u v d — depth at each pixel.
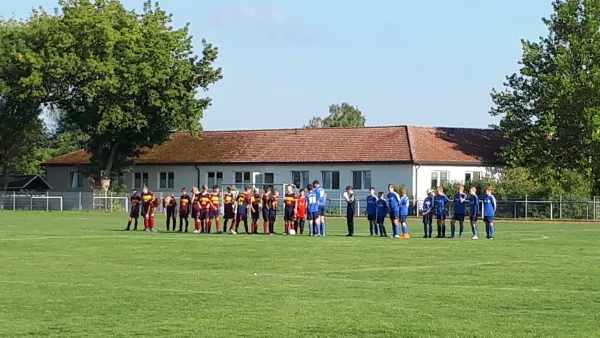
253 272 24.58
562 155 75.06
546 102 75.81
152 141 84.62
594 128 71.19
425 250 32.38
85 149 88.31
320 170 82.50
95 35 80.25
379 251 31.84
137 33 80.50
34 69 80.44
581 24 74.81
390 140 81.50
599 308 17.64
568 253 31.25
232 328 15.35
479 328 15.32
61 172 97.75
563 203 66.88
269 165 85.25
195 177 89.75
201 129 86.12
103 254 30.33
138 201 46.88
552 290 20.47
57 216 68.50
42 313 17.03
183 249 32.59
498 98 78.38
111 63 79.25
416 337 14.53
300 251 31.78
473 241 38.22
